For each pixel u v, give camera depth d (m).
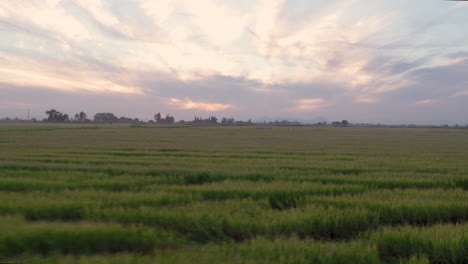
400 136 45.50
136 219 4.66
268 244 3.67
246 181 7.80
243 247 3.59
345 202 5.60
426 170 10.34
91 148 18.73
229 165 10.98
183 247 3.87
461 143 29.30
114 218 4.65
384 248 4.02
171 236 4.00
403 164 12.06
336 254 3.53
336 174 9.36
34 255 3.54
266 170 9.87
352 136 43.69
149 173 9.17
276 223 4.46
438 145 25.98
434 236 4.11
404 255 3.97
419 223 5.20
